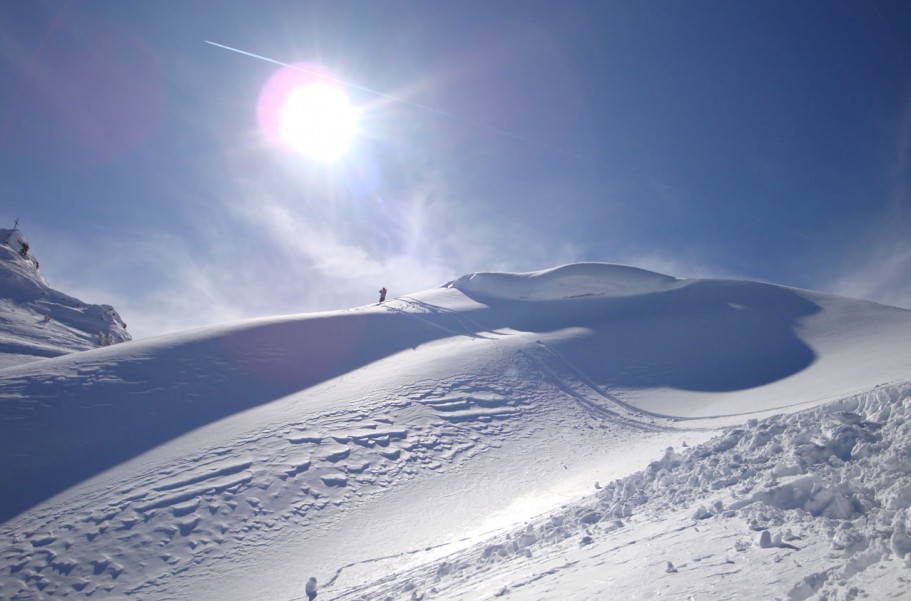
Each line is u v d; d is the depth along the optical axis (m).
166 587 11.91
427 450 18.80
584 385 25.98
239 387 23.97
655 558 5.37
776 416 9.74
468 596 6.44
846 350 26.25
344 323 34.84
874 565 4.00
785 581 4.10
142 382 23.14
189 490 15.36
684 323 35.12
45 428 19.03
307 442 18.45
